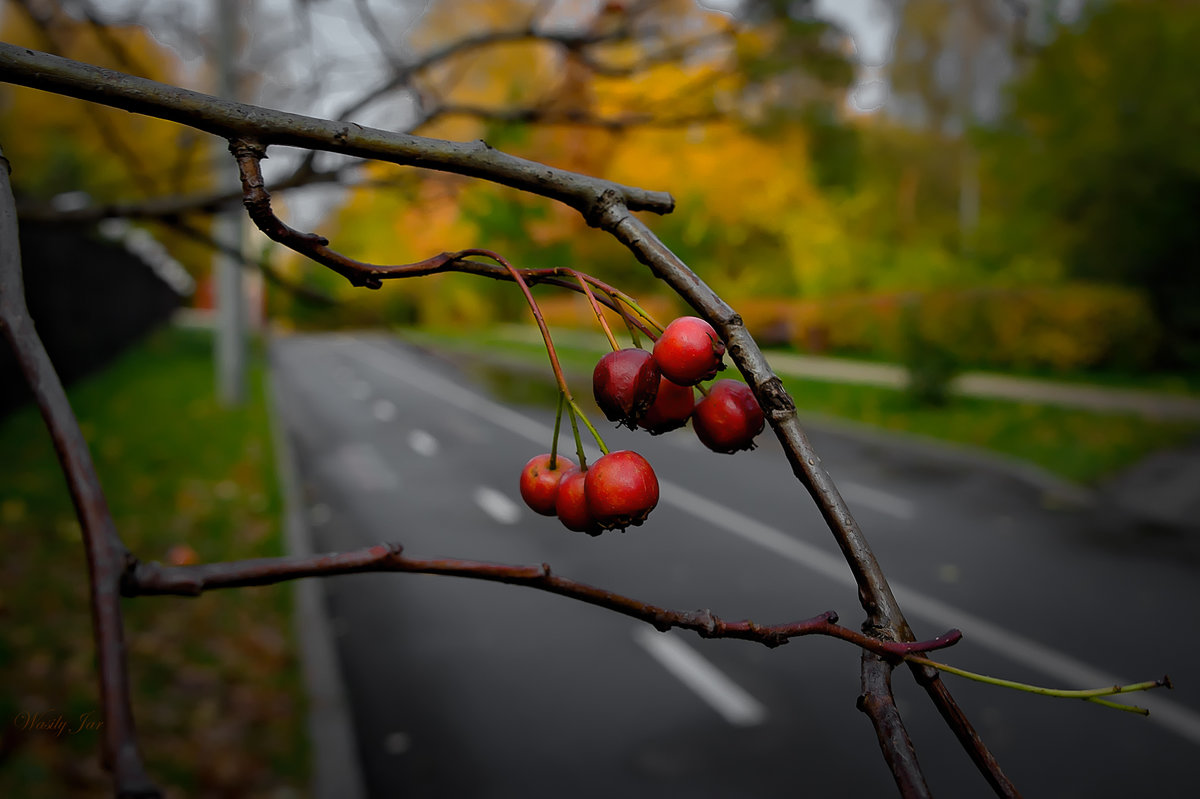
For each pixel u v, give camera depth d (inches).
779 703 215.6
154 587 21.1
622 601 34.2
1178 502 403.2
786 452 32.7
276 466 477.1
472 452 562.9
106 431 542.3
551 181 33.6
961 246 1159.6
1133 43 696.4
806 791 179.2
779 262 1034.1
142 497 380.5
